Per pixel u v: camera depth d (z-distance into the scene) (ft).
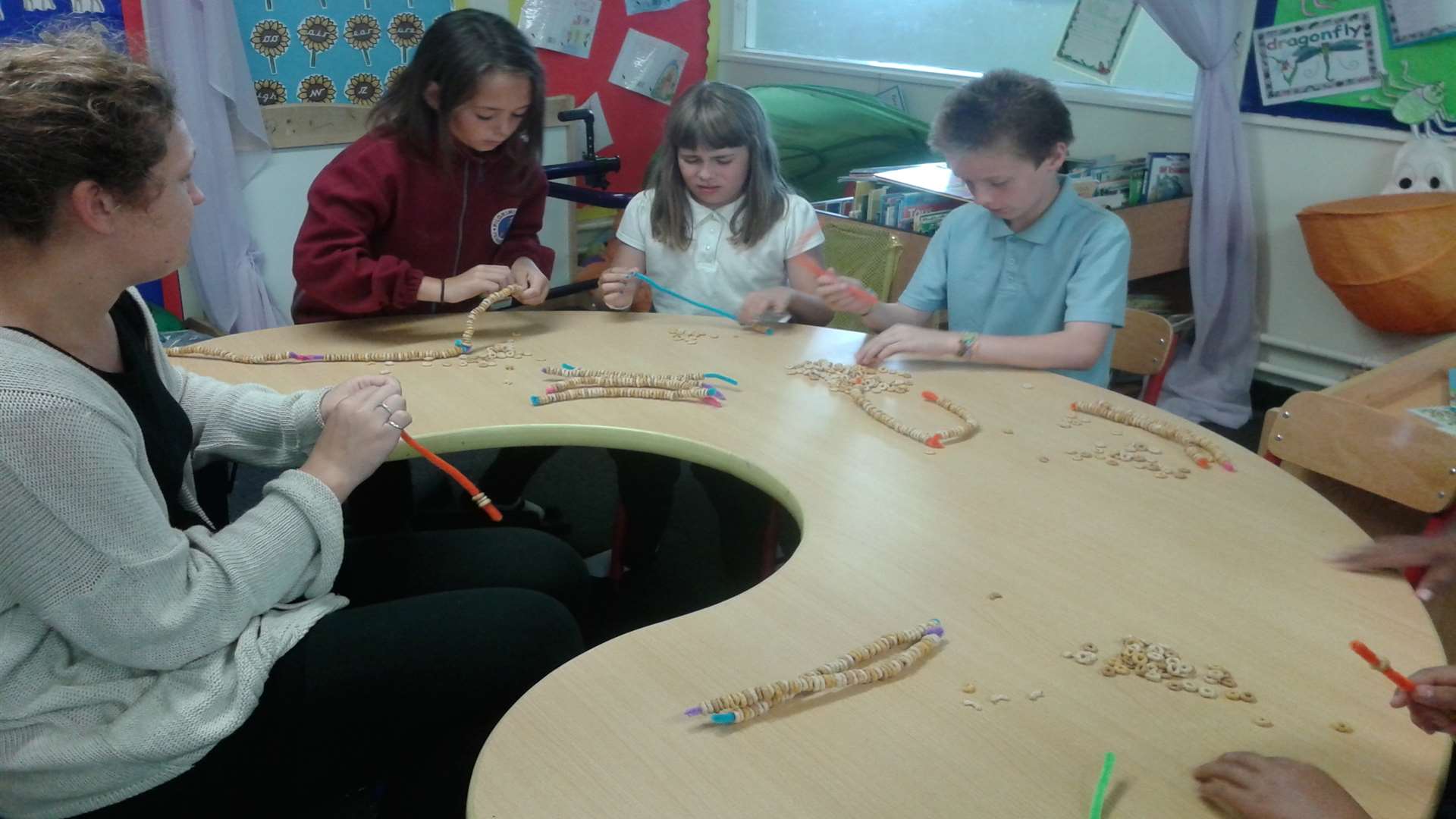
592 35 13.58
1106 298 6.11
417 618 4.06
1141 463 4.81
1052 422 5.26
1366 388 6.90
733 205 7.43
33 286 3.26
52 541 3.07
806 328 6.62
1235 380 11.18
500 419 5.12
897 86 13.84
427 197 6.59
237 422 4.67
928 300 7.03
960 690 3.23
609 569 7.84
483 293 6.27
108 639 3.19
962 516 4.29
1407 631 3.55
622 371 5.79
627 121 14.44
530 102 6.39
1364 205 9.87
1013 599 3.71
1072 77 12.46
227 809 3.62
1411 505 5.33
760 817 2.72
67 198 3.10
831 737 3.02
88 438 3.12
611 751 2.95
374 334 6.29
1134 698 3.20
